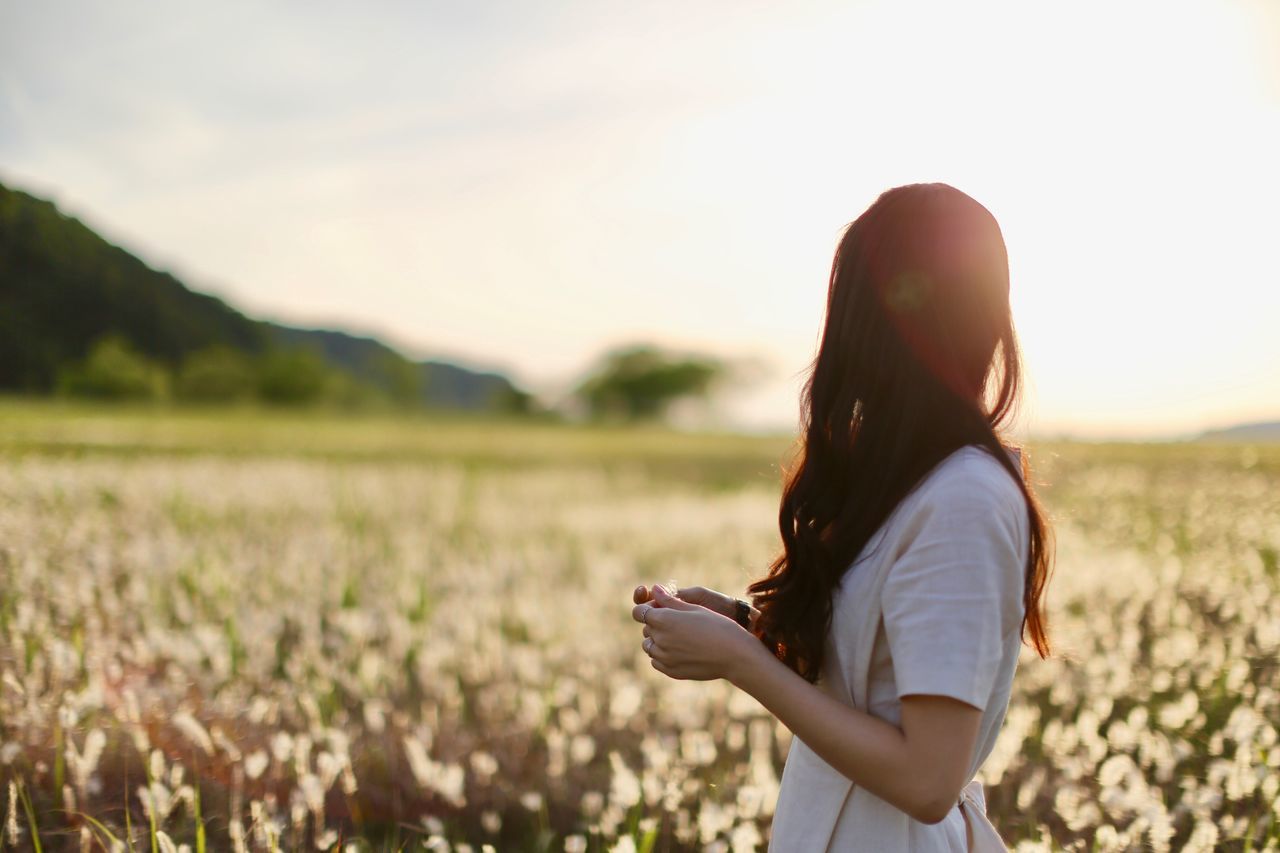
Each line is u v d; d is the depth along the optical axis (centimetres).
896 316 138
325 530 956
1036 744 382
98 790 296
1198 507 1127
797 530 149
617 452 3127
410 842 315
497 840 323
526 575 780
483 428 5116
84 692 340
